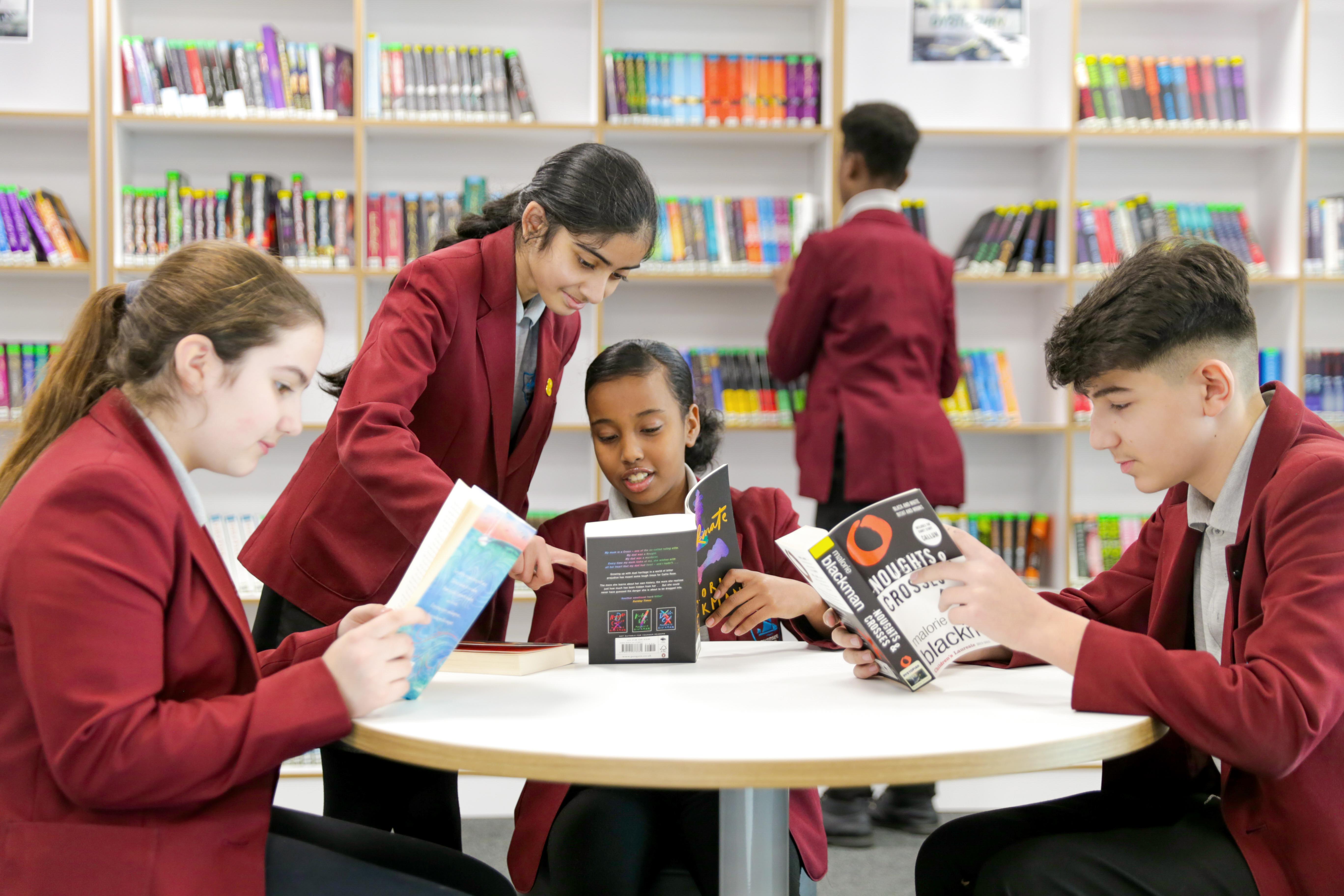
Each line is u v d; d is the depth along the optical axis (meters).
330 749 1.68
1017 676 1.26
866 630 1.14
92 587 0.91
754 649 1.49
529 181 3.42
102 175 3.10
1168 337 1.13
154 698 0.95
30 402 1.10
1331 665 1.00
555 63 3.43
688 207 3.32
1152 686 1.01
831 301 2.85
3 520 0.95
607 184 1.53
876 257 2.80
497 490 1.79
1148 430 1.17
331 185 3.37
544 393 1.83
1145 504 3.63
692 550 1.33
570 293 1.60
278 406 1.08
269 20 3.34
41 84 3.30
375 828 1.44
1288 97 3.42
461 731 0.96
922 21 3.14
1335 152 3.60
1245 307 1.16
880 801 2.84
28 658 0.90
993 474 3.61
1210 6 3.50
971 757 0.88
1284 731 0.97
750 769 0.85
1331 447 1.11
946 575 1.12
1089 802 1.30
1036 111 3.55
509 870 1.44
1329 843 1.03
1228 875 1.06
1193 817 1.16
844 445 2.85
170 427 1.05
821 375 2.90
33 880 0.92
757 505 1.83
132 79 3.15
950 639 1.17
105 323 1.09
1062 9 3.38
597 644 1.35
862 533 1.14
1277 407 1.16
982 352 3.42
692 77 3.29
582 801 1.39
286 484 3.41
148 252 3.16
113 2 3.13
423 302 1.61
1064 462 3.36
